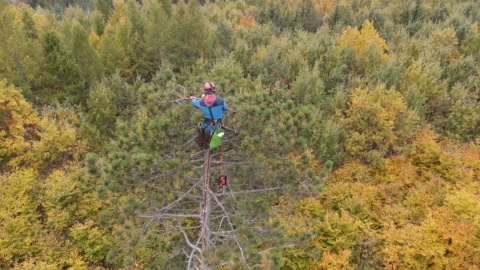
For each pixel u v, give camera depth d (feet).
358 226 43.14
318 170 50.06
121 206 25.59
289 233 38.45
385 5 126.82
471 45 82.17
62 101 60.54
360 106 53.57
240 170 26.68
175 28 73.92
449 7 108.78
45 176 50.29
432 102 63.46
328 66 70.79
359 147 52.85
